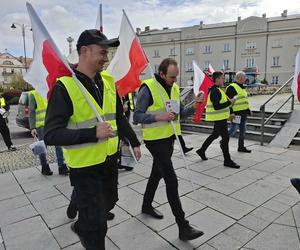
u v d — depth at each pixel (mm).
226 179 4359
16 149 7426
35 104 4738
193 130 8961
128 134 2412
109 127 1811
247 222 3072
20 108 9703
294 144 6500
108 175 2137
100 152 1998
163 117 2713
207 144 5297
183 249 2621
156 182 3174
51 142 1758
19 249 2734
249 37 46656
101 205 1989
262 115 6391
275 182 4203
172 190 2682
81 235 2002
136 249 2645
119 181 4418
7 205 3732
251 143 6781
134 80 3178
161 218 3189
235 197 3707
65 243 2811
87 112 1905
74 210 3146
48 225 3164
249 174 4566
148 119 2717
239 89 5680
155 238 2811
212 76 5039
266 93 23797
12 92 28156
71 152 1973
